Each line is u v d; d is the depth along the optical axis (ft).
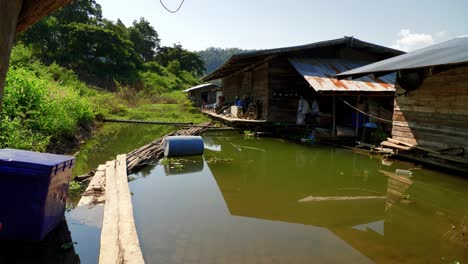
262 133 46.01
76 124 39.99
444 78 25.99
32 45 132.26
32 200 11.69
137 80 157.99
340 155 32.30
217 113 67.41
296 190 20.53
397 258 11.73
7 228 11.71
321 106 47.50
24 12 6.89
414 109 28.99
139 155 28.53
